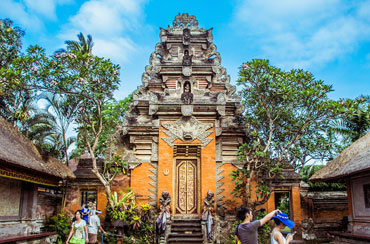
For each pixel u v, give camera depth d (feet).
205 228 52.54
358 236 38.40
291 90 55.31
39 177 43.27
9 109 56.08
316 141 69.56
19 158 36.83
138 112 61.72
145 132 59.67
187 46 66.13
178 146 59.41
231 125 59.93
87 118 56.39
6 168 34.73
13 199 40.75
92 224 38.63
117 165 56.54
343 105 55.72
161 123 59.98
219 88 64.03
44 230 50.93
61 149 74.84
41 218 50.19
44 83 49.98
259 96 57.88
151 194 57.67
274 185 59.36
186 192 58.70
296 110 61.77
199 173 59.16
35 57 48.83
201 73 62.49
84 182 58.54
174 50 66.03
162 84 62.85
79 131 63.57
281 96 56.85
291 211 59.52
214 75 63.26
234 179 53.47
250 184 56.39
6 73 46.85
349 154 43.83
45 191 61.57
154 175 58.49
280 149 71.67
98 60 52.21
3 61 60.95
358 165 38.11
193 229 53.78
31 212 44.24
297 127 66.59
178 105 59.62
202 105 59.67
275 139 70.85
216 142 59.82
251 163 57.16
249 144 58.49
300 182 59.88
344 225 58.23
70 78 50.29
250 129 60.29
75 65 51.49
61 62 50.75
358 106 58.03
